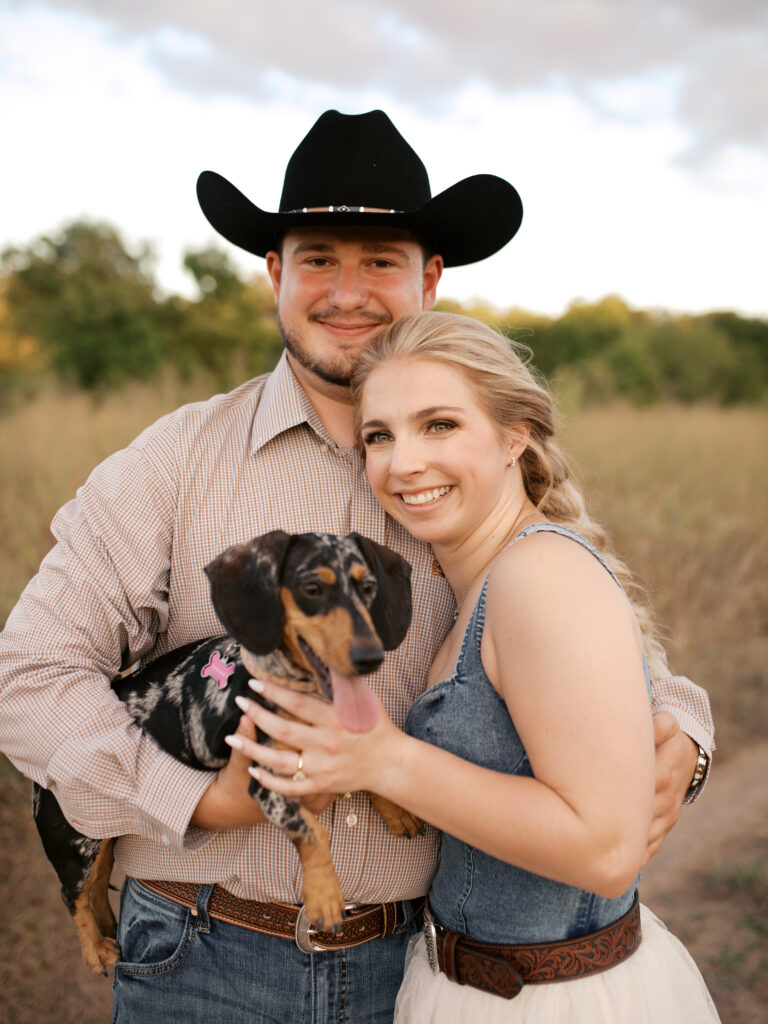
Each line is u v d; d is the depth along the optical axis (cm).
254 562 217
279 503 247
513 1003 199
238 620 214
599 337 2512
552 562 193
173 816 212
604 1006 197
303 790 195
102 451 819
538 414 232
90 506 241
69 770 215
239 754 208
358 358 245
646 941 217
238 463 246
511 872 203
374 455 231
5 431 864
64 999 361
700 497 919
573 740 181
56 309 1905
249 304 2203
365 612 213
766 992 377
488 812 184
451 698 209
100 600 236
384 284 255
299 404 247
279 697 199
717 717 603
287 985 225
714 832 495
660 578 689
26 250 2197
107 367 1791
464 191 250
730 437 1204
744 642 691
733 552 789
